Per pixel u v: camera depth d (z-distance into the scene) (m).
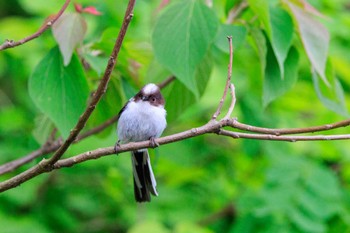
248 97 12.80
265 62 8.31
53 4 13.26
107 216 14.21
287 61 8.56
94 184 14.48
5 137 13.84
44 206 13.59
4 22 13.38
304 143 12.51
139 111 8.57
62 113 7.68
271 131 6.09
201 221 12.84
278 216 10.62
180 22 8.10
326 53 8.20
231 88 6.58
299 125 12.94
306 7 8.40
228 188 13.70
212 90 12.70
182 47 8.04
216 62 12.96
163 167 13.32
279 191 10.95
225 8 8.98
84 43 9.12
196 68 8.24
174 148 13.48
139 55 8.96
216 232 12.75
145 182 8.25
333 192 10.92
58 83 7.73
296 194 10.83
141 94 8.72
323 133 12.66
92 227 14.01
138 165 8.31
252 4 8.02
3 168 8.39
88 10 7.80
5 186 6.30
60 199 14.00
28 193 13.13
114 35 8.37
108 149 6.34
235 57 12.34
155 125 8.66
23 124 13.80
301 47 9.19
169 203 13.46
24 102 14.09
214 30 8.07
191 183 14.08
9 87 15.54
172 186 13.68
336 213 10.83
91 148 12.38
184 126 13.63
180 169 13.38
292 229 10.48
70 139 6.00
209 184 13.94
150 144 6.33
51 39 12.20
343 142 12.59
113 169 13.37
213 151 14.38
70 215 13.76
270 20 8.31
